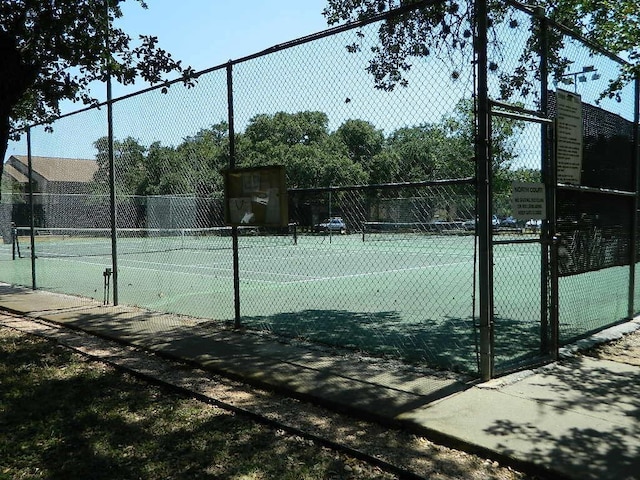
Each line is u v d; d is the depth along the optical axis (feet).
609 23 22.85
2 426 13.89
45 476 11.27
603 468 10.57
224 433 13.26
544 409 13.66
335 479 10.90
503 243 16.49
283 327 24.43
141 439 12.98
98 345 21.89
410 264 56.75
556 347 18.01
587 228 20.42
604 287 31.27
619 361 18.13
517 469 10.97
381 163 19.99
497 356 18.86
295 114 23.32
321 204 26.37
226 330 23.70
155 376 17.58
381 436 12.78
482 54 15.10
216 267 54.90
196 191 27.45
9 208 66.59
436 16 19.86
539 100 17.98
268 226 21.56
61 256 67.36
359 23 18.17
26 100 33.35
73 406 15.19
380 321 25.72
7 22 22.21
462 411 13.56
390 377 16.60
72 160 38.11
